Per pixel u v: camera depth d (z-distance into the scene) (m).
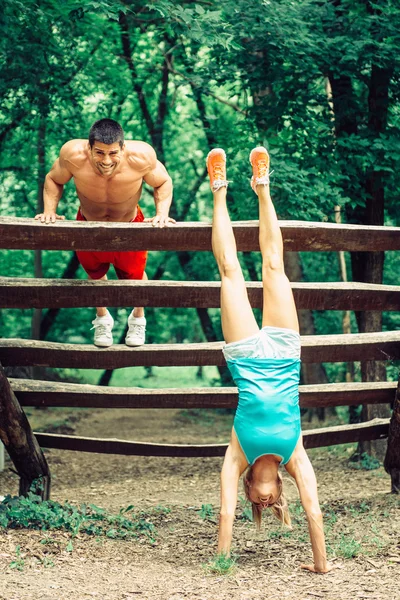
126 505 8.38
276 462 4.98
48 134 14.70
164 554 5.68
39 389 6.67
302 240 5.58
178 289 5.77
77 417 18.14
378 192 10.91
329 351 6.39
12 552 5.27
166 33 12.95
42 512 6.12
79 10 9.45
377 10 10.46
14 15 10.03
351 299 5.97
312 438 7.14
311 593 4.45
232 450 5.06
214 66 10.92
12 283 5.67
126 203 5.57
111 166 5.14
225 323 5.03
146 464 12.14
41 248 5.43
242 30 9.78
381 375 11.27
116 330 24.03
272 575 4.91
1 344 6.18
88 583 4.68
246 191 10.73
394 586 4.50
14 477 10.65
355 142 10.05
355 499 7.77
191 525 6.91
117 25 12.89
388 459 7.44
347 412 16.83
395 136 10.43
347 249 5.72
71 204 18.20
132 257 6.01
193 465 12.04
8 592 4.34
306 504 4.96
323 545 4.93
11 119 13.93
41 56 11.04
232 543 6.02
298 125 10.48
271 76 10.37
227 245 5.14
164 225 5.34
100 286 5.71
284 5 9.62
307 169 10.23
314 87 11.01
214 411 20.08
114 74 14.46
